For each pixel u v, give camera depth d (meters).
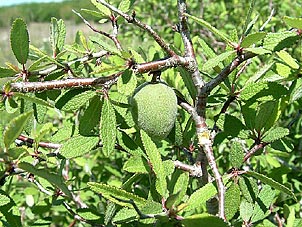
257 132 0.14
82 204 0.18
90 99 0.12
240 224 0.15
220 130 0.15
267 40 0.12
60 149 0.12
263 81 0.14
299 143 0.24
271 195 0.14
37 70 0.13
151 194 0.12
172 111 0.13
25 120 0.09
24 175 0.15
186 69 0.13
